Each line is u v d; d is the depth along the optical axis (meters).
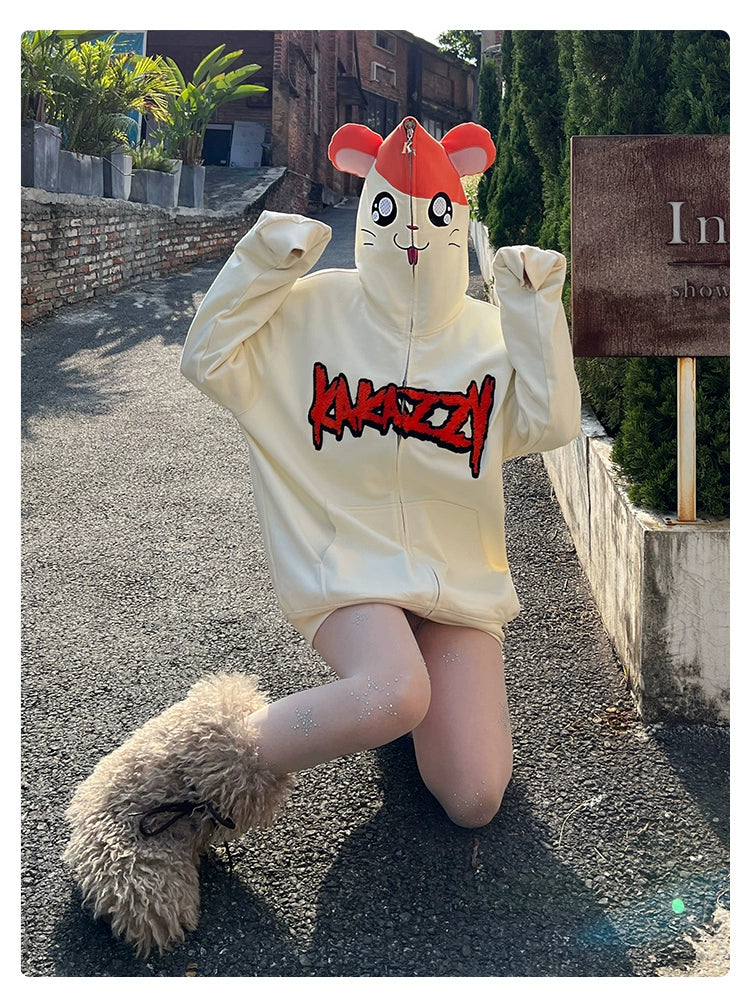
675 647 3.02
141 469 5.23
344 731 2.32
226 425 5.96
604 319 3.12
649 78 3.39
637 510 3.19
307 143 17.27
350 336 2.62
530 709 3.14
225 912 2.36
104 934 2.32
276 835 2.62
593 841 2.61
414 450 2.57
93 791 2.43
